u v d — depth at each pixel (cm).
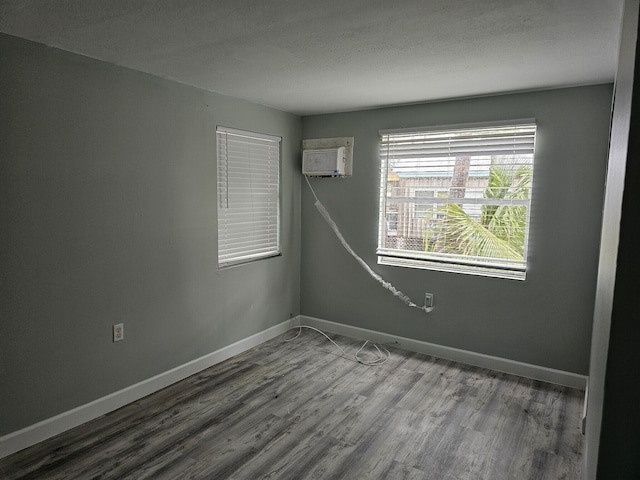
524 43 218
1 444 226
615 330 39
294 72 276
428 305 372
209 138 331
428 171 366
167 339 312
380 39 214
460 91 321
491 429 261
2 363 224
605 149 295
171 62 257
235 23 196
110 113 263
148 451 236
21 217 226
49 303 241
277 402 291
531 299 328
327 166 405
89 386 265
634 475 40
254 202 384
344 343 402
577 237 308
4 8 182
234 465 226
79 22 197
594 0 168
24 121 224
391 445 245
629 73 44
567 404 291
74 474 217
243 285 376
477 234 349
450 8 177
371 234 399
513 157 330
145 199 288
